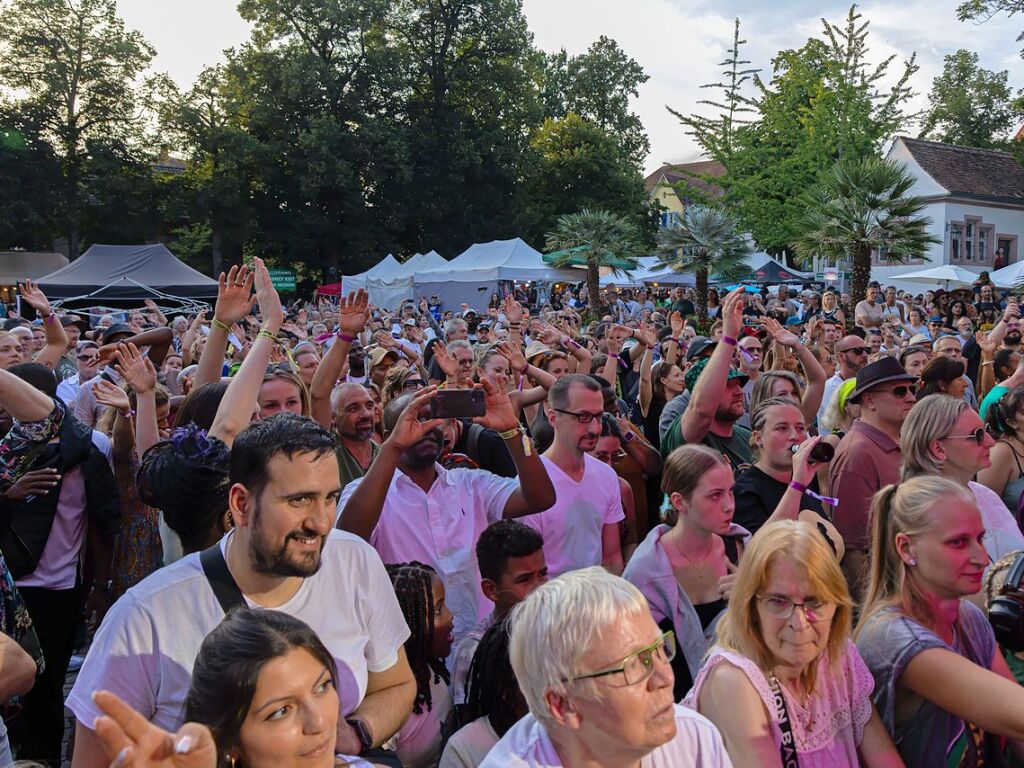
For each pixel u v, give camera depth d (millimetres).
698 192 32094
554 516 4043
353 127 46438
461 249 48250
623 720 1729
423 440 3623
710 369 4766
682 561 3426
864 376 4422
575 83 60344
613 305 25328
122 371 3645
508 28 49156
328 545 2408
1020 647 2547
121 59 43875
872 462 4258
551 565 4047
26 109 41875
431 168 47219
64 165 43500
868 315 13516
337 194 46719
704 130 31203
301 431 2145
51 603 4125
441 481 3805
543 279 30062
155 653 2156
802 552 2271
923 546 2539
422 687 3027
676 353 7918
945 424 3705
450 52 49344
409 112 48844
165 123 44375
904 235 15797
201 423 3414
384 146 44375
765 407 4207
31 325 10477
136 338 6820
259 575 2250
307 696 1812
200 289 28594
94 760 2072
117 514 4211
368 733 2330
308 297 49781
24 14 42688
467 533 3738
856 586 3893
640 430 6133
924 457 3777
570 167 52250
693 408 4828
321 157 43656
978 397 8461
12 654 2518
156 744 1332
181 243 48406
